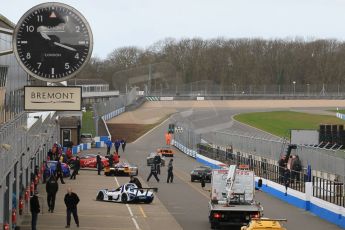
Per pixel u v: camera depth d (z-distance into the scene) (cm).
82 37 2439
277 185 5525
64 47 2433
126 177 6788
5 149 2891
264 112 15462
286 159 5612
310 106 17688
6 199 3259
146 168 8038
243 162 7056
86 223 3912
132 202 4844
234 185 3950
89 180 6381
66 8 2433
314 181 4891
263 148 6644
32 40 2430
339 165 4444
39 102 2462
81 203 4788
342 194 4294
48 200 4269
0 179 2747
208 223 4044
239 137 7631
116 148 9675
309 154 5259
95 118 11762
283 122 13562
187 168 8288
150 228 3825
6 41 3622
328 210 4303
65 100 2477
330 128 6788
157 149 10512
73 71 2442
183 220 4153
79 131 10481
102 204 4775
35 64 2430
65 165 6575
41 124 5916
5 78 3603
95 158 7775
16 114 3725
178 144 10994
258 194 5728
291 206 4959
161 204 4891
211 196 3956
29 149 4478
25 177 4262
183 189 5903
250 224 3044
